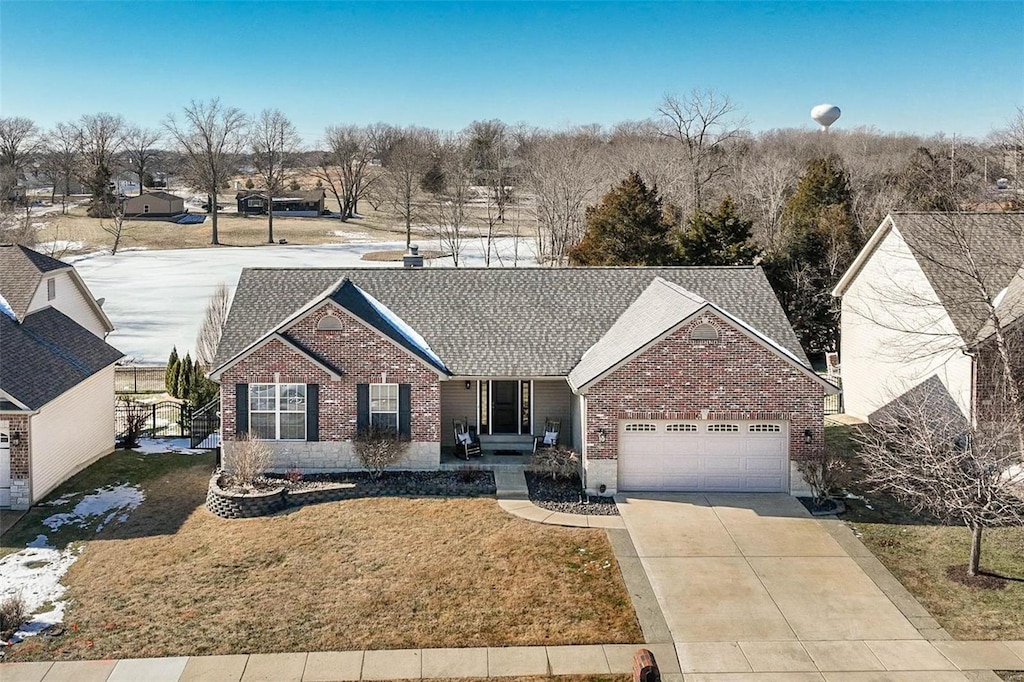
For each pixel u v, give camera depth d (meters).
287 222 117.25
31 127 133.00
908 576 18.80
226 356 26.75
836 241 48.16
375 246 98.69
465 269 30.73
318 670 15.09
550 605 17.44
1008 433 21.34
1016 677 14.82
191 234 105.12
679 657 15.55
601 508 22.91
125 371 43.31
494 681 14.77
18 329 26.64
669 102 78.88
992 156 40.72
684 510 22.81
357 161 141.50
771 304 29.06
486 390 27.67
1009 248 27.95
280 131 125.56
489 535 20.95
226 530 21.62
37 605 17.56
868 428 31.81
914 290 29.50
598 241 52.56
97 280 74.44
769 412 23.88
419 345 27.17
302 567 19.23
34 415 23.44
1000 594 17.83
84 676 14.86
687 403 23.83
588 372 25.11
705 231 50.50
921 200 47.09
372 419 25.67
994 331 24.23
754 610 17.30
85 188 133.25
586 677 14.90
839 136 115.94
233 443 25.23
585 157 91.56
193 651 15.72
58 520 22.62
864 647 15.88
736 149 100.31
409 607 17.36
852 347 34.97
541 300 29.44
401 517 22.22
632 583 18.42
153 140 134.88
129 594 18.03
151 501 24.17
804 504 23.30
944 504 19.52
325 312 25.17
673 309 24.81
